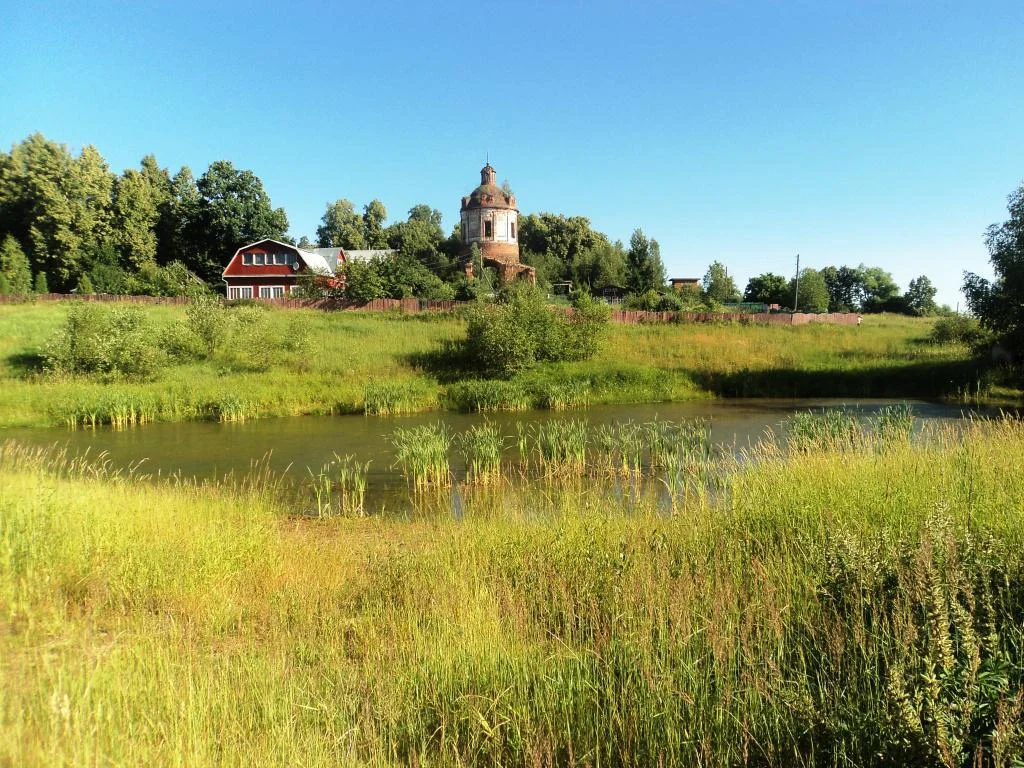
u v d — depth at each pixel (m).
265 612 5.98
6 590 5.82
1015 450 7.94
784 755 3.46
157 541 7.30
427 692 4.20
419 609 5.70
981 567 4.18
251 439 20.27
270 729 3.67
